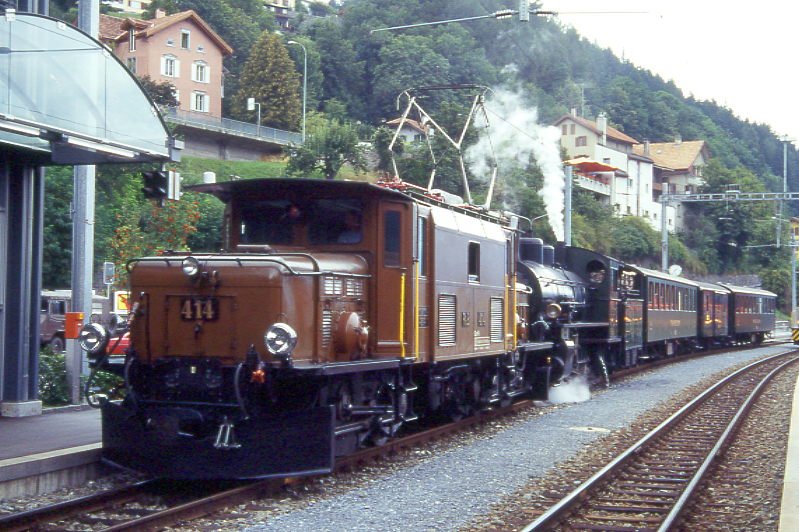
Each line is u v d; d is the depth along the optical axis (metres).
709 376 26.97
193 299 9.80
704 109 128.12
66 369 14.23
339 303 10.48
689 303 35.56
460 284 13.27
